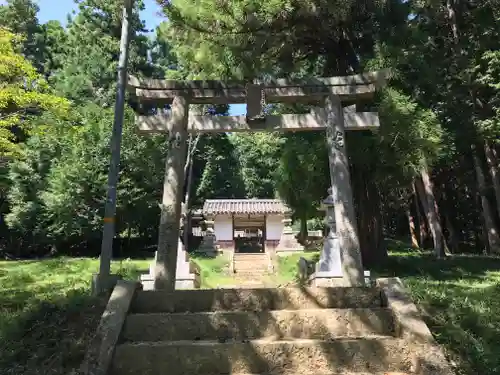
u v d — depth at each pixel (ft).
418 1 47.32
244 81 22.53
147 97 22.06
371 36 39.01
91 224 65.16
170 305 14.53
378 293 14.80
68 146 67.97
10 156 45.14
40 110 43.37
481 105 53.72
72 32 88.58
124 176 66.85
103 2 85.15
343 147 21.97
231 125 22.98
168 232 19.63
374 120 23.09
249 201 93.35
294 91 22.70
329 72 43.37
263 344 12.00
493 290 23.93
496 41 51.65
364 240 40.68
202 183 97.66
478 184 68.39
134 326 13.10
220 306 14.56
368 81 22.65
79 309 15.60
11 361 12.82
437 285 24.66
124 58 21.71
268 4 27.94
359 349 12.01
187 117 22.21
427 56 40.60
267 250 86.53
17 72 39.22
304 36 36.83
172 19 29.07
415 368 11.64
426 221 82.99
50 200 63.41
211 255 79.25
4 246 73.10
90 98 82.23
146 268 45.52
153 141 70.13
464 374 11.75
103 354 11.71
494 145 63.41
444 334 13.64
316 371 11.70
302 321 13.35
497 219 76.84
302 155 39.50
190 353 11.86
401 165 34.09
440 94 44.14
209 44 31.91
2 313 17.44
